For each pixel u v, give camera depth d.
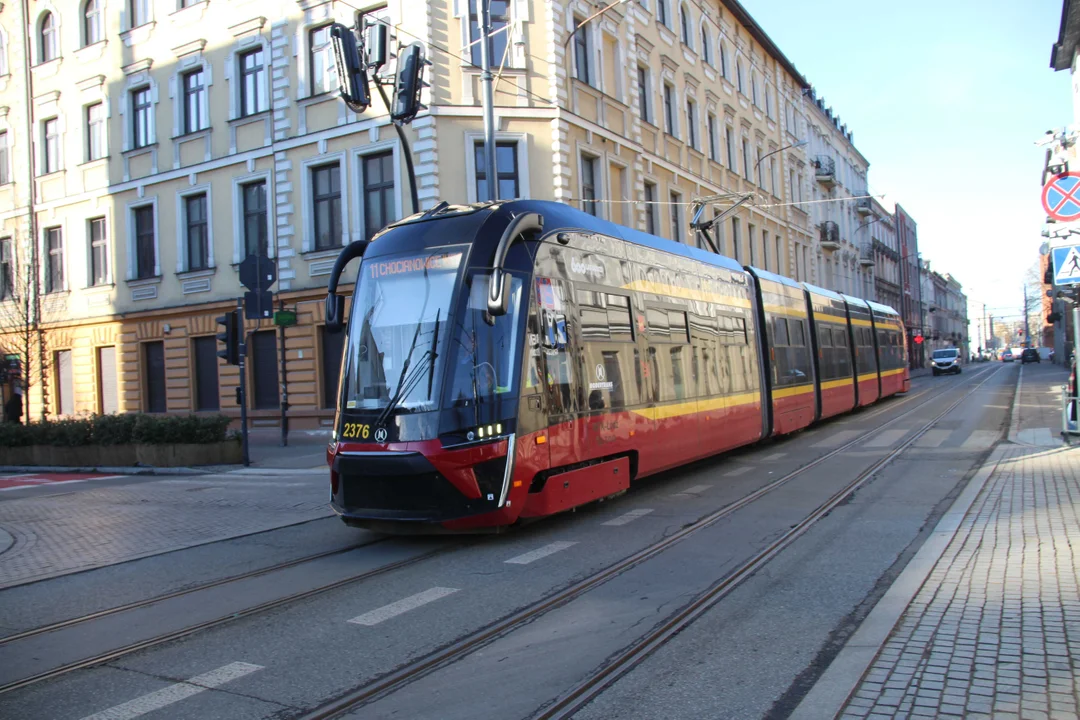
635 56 25.12
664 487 11.13
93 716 4.18
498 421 7.63
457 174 19.69
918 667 4.21
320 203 21.36
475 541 8.16
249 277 16.80
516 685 4.38
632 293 10.20
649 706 4.02
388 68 19.81
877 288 66.44
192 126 23.89
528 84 20.36
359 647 5.12
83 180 26.39
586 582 6.41
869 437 16.22
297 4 21.44
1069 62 26.58
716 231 31.50
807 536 7.78
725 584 6.20
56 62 27.00
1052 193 11.27
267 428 21.91
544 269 8.47
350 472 7.78
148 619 6.03
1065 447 12.62
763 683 4.25
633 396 9.81
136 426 17.42
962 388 34.12
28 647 5.46
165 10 24.19
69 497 13.48
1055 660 4.19
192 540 9.20
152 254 24.89
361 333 8.20
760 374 14.41
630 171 24.25
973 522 7.79
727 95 33.81
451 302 7.85
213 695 4.41
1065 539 6.83
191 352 23.78
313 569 7.38
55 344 26.92
